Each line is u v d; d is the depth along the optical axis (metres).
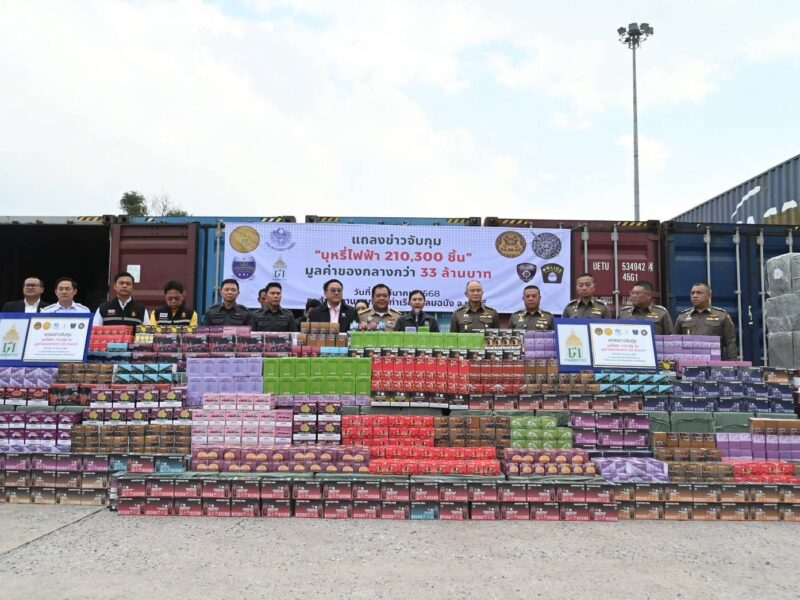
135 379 4.96
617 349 5.11
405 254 7.92
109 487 4.50
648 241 7.95
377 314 7.04
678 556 3.51
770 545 3.73
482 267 7.94
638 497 4.29
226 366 4.90
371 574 3.19
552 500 4.23
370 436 4.73
